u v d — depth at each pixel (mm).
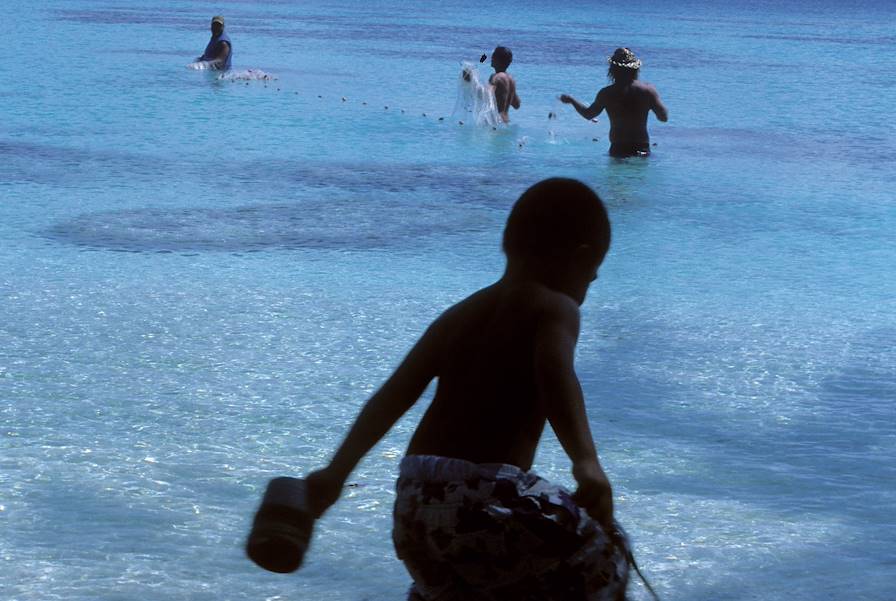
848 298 10930
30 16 47562
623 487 6324
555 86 29703
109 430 6918
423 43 42500
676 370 8562
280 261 11781
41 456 6434
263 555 2963
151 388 7723
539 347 3121
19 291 10156
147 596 4914
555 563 3047
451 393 3223
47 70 29641
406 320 9711
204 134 20812
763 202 16062
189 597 4922
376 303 10227
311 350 8758
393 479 6332
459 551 3061
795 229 14328
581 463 3000
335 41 42406
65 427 6926
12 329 8969
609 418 7480
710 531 5758
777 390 8148
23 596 4844
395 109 24891
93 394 7559
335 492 3170
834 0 115250
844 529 5828
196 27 45562
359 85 28938
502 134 22016
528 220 3326
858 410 7770
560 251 3297
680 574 5258
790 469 6676
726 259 12578
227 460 6508
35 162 17344
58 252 11797
